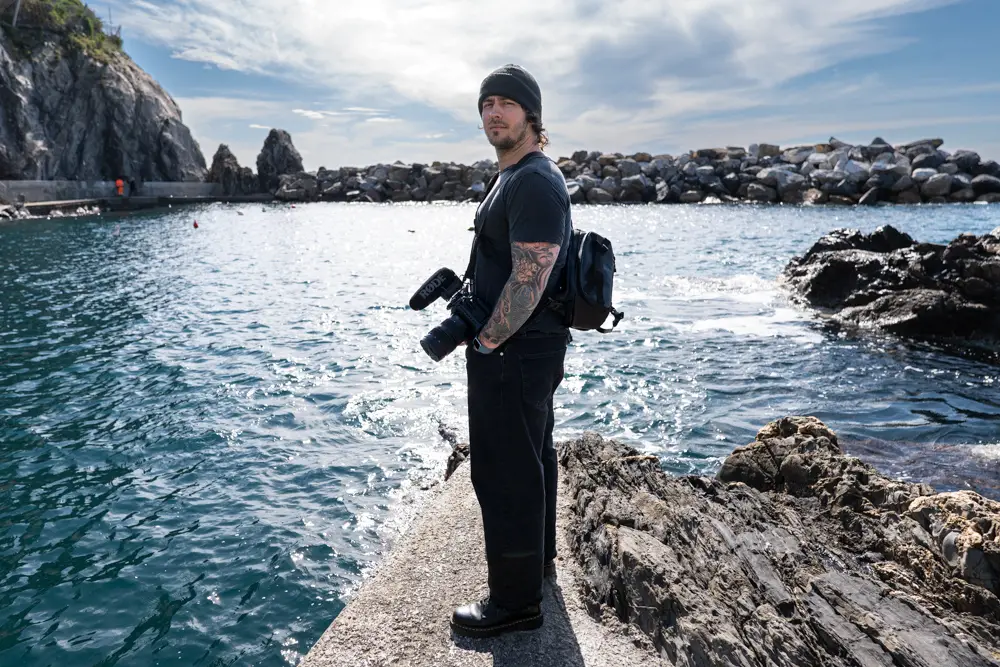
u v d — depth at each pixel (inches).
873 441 289.4
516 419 81.4
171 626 174.2
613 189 2527.1
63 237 1299.2
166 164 2768.2
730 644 81.3
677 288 701.9
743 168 2573.8
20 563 202.2
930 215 1697.8
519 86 76.9
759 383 377.4
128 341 479.8
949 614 103.8
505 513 83.7
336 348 463.2
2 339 482.6
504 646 86.0
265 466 272.1
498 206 77.2
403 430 311.0
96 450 285.4
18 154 2192.4
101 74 2517.2
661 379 385.7
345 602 185.6
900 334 488.7
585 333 495.5
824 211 1926.7
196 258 999.6
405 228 1589.6
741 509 132.1
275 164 3061.0
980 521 118.6
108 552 208.5
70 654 163.3
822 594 98.4
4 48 2226.9
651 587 90.0
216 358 434.9
